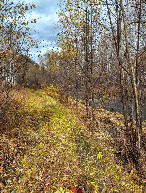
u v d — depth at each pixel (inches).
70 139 237.5
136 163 186.5
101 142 245.3
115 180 160.6
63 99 498.6
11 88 243.0
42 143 211.9
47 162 173.6
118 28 200.8
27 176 151.7
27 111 331.6
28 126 259.4
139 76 209.6
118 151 223.1
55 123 290.0
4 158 167.5
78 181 152.6
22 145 200.2
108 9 198.4
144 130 300.0
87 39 341.7
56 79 576.1
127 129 211.8
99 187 147.9
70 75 447.2
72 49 394.0
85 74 348.8
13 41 230.5
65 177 154.0
